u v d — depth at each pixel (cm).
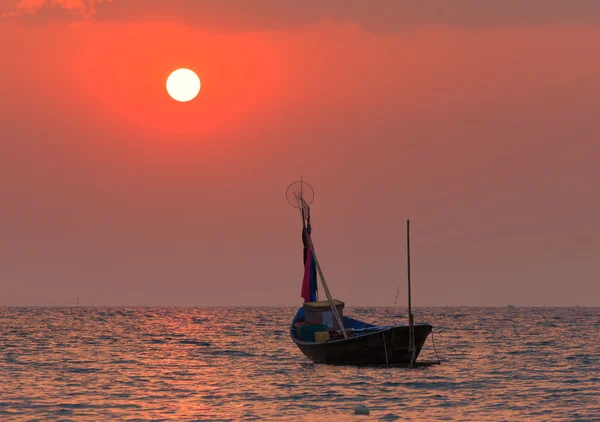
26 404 14125
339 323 19000
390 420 12694
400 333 17838
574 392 15550
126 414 13200
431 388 15925
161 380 17600
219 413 13312
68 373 18925
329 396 15000
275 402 14400
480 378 17488
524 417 12900
